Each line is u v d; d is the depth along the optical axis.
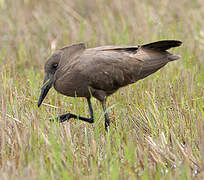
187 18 19.23
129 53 12.04
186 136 10.43
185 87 13.22
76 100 12.70
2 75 12.77
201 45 16.97
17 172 8.86
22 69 15.64
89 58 11.41
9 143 10.20
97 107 12.52
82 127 11.40
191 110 11.66
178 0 21.88
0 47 17.33
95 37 17.86
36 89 12.97
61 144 9.84
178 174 8.69
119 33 18.06
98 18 20.00
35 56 16.53
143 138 10.57
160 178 8.91
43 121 10.61
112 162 9.28
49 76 11.59
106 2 22.02
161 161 9.41
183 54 15.62
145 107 12.02
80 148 10.23
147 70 12.07
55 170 8.95
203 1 21.45
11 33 18.77
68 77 11.33
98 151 9.94
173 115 11.54
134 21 19.36
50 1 22.36
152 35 17.17
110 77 11.62
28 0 22.23
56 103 12.68
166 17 19.70
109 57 11.60
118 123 11.45
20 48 17.00
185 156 9.49
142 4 21.02
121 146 10.05
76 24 19.66
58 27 19.47
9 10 21.12
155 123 11.27
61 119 11.66
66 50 11.50
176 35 16.44
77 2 22.03
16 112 11.22
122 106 12.48
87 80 11.41
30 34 18.70
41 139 9.93
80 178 8.62
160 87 13.20
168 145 9.99
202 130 9.69
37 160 9.20
